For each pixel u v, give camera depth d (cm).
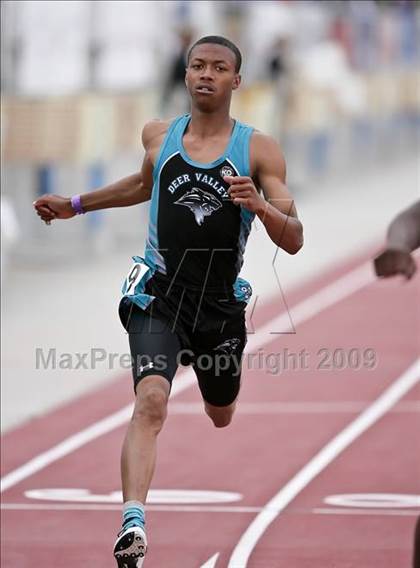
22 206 4866
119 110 4734
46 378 3169
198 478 2297
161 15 5109
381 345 3516
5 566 1794
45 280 4538
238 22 7362
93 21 4844
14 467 2392
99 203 1745
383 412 2798
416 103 9438
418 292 4309
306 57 7644
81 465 2398
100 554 1850
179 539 1928
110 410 2856
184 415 2795
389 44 9650
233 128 1612
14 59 4762
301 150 6994
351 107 7756
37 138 4516
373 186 7094
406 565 1777
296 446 2522
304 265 4838
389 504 2097
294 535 1938
